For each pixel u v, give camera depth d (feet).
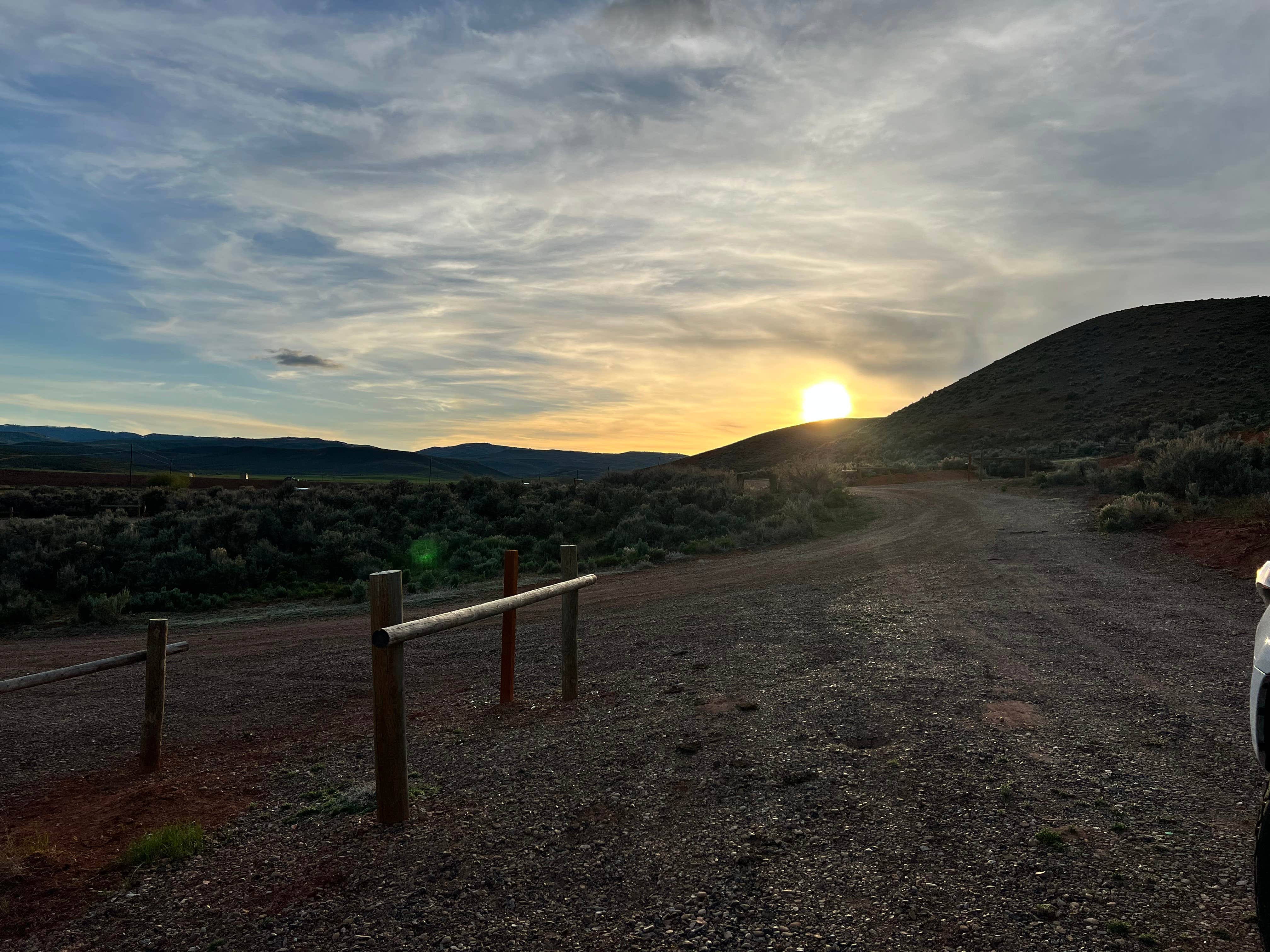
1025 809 12.74
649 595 50.34
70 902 12.79
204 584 71.15
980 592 37.40
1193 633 26.66
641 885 11.14
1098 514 70.28
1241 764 14.60
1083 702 19.02
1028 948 8.85
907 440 281.33
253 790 18.17
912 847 11.61
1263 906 7.54
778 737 17.28
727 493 109.70
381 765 14.61
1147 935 8.97
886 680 21.66
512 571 23.27
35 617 62.80
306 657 39.40
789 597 40.98
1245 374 226.38
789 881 10.85
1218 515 55.36
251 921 11.34
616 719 20.18
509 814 14.38
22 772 22.22
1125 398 241.35
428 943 10.07
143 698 32.17
